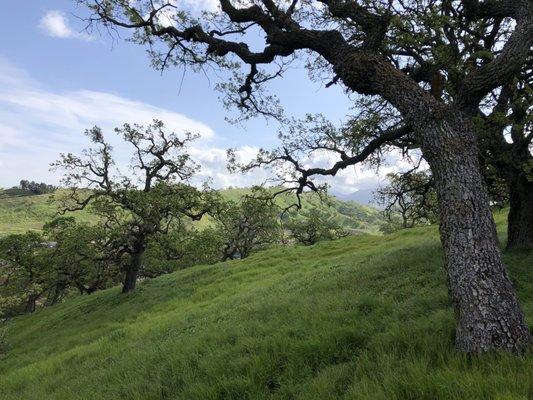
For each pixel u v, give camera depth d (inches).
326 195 604.1
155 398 292.2
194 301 991.6
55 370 577.0
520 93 444.1
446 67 397.4
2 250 1510.8
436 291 383.2
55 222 1359.5
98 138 1248.2
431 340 249.4
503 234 737.0
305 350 293.6
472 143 248.5
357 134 596.1
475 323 216.5
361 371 233.0
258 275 1111.6
